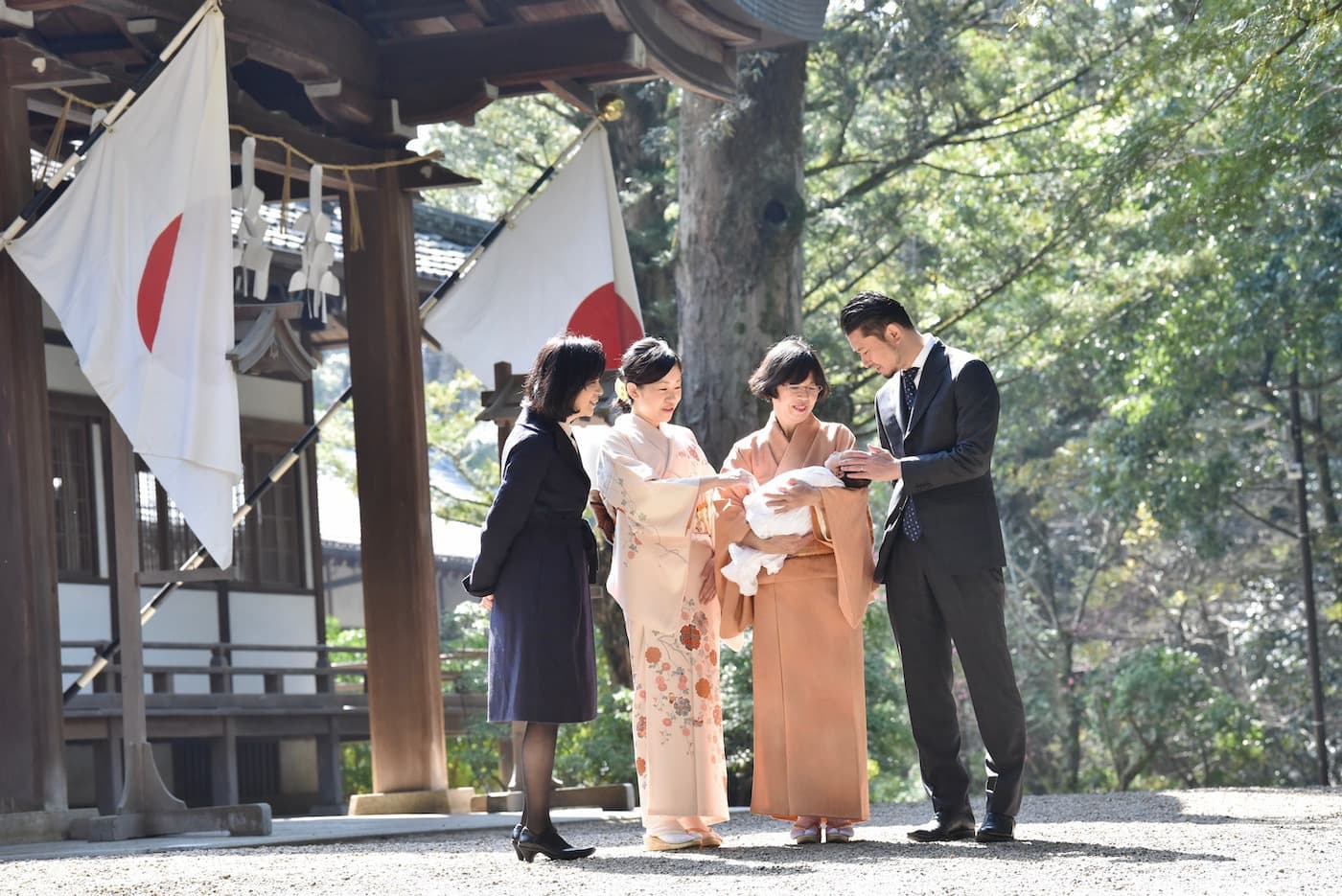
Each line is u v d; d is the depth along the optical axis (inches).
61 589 668.1
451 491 1114.7
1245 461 1232.2
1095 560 1459.2
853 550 269.9
